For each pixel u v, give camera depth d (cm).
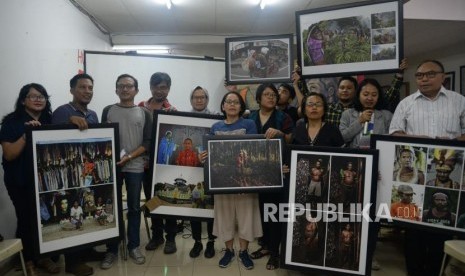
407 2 341
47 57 309
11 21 247
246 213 209
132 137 225
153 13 440
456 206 172
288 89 273
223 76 454
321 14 209
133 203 227
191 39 554
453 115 192
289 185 191
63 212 193
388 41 197
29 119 203
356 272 180
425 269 204
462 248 164
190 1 402
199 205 226
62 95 344
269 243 232
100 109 412
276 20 478
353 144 226
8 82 242
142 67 430
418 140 178
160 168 228
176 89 441
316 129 208
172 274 213
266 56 242
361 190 182
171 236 247
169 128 228
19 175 196
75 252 212
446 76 501
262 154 201
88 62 408
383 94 229
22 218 202
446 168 173
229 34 552
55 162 191
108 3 399
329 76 211
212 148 201
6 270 212
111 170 207
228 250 224
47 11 310
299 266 188
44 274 212
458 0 340
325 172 187
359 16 201
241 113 222
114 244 227
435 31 396
